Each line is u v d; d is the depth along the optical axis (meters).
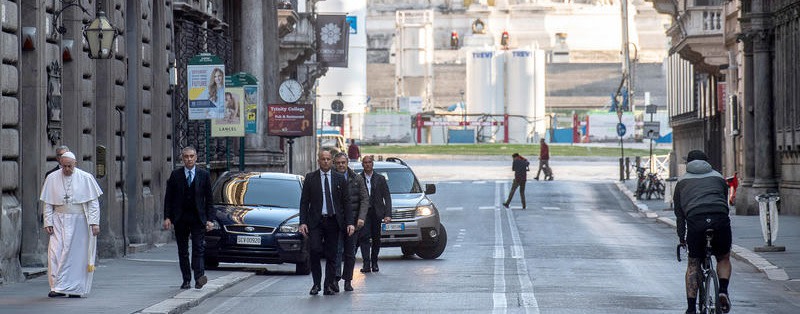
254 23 84.75
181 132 68.75
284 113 83.44
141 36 60.53
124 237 56.91
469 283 44.53
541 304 37.53
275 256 48.50
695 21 103.81
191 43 70.50
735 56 100.81
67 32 50.03
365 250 49.94
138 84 60.34
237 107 66.69
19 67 44.31
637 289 42.06
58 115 47.59
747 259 52.66
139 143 60.44
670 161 124.50
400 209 56.56
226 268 51.19
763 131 87.25
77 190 38.16
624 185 125.31
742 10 88.19
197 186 40.53
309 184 40.72
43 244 46.12
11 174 43.47
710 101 116.44
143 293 39.56
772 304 38.22
